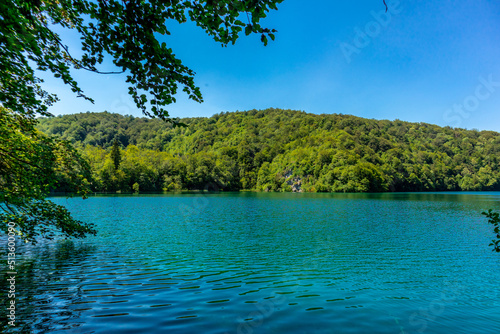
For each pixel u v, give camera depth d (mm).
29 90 7391
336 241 21047
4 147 11031
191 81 5133
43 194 13305
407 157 148000
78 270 12664
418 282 12227
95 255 15648
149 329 7262
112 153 102062
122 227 26688
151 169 118438
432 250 18594
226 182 153875
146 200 65312
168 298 9594
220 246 18859
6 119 10594
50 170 12273
